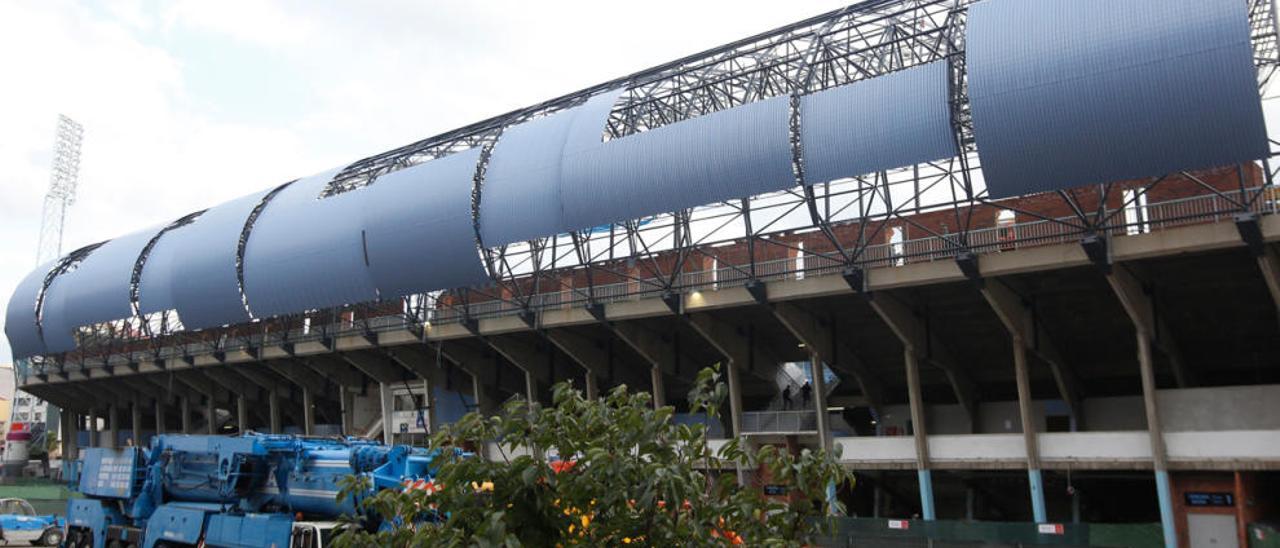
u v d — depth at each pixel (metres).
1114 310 38.41
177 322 67.94
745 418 45.56
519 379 58.44
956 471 42.84
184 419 75.56
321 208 54.38
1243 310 36.84
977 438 38.09
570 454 8.91
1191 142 28.94
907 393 51.09
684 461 8.75
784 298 39.56
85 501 32.06
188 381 72.81
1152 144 29.44
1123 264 32.94
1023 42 31.05
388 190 49.44
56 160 131.38
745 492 9.09
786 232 41.09
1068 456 35.62
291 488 24.91
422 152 53.38
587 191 41.22
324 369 63.00
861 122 34.78
